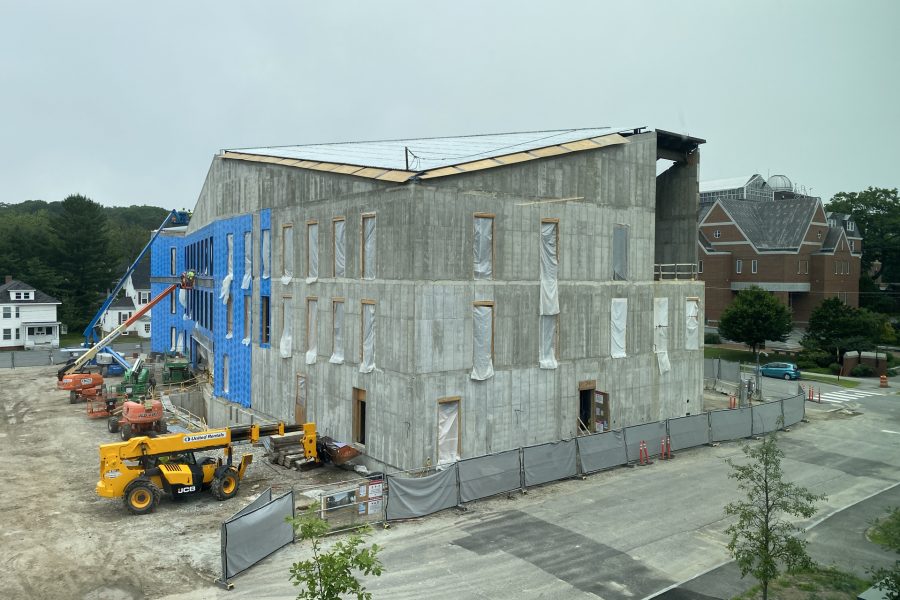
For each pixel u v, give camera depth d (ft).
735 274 255.09
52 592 55.52
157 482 77.51
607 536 68.18
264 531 61.52
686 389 120.67
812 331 202.39
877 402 147.74
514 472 81.66
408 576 58.49
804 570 60.44
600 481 86.69
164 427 113.29
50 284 326.24
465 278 88.38
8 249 342.03
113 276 351.05
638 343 111.86
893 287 313.12
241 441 84.12
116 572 59.26
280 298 118.11
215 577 58.13
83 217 339.77
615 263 108.58
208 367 165.58
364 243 94.02
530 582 57.67
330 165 103.35
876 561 63.36
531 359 96.32
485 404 91.09
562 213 99.86
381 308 89.56
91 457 100.53
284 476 89.25
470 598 54.60
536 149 98.27
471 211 88.84
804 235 245.24
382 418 89.45
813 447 107.55
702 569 60.70
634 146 110.42
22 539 66.85
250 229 129.18
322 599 33.60
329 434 102.58
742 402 136.98
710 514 74.74
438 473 74.84
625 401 110.01
